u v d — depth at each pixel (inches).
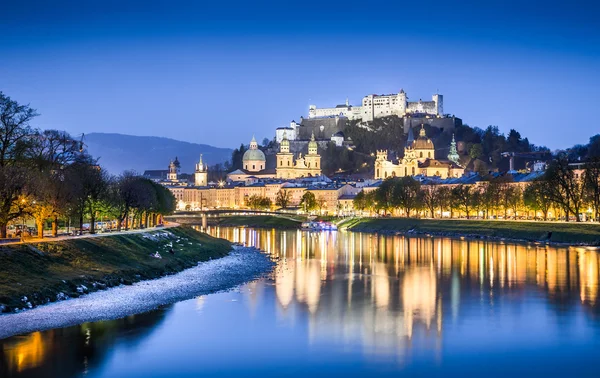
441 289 7096.5
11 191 7126.0
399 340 4960.6
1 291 5556.1
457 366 4389.8
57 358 4397.1
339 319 5595.5
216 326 5290.4
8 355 4421.8
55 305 5698.8
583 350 4717.0
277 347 4766.2
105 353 4532.5
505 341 4938.5
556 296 6599.4
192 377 4156.0
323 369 4323.3
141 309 5807.1
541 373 4279.0
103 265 7263.8
